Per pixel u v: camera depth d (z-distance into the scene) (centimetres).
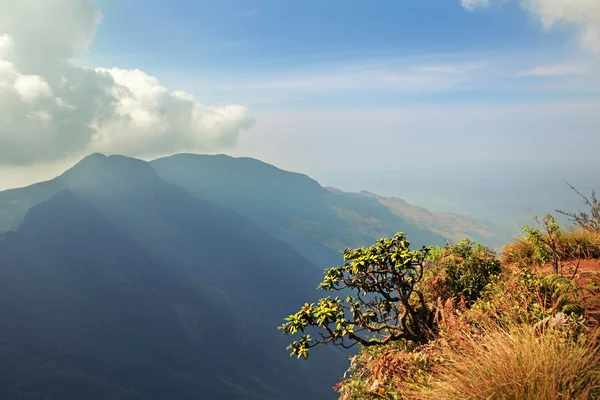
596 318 351
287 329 492
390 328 505
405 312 506
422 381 355
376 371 429
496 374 280
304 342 478
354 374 511
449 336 403
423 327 512
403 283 512
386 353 461
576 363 265
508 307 407
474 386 284
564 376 260
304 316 488
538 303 394
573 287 418
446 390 298
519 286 442
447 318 464
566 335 310
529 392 257
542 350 279
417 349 452
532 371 262
